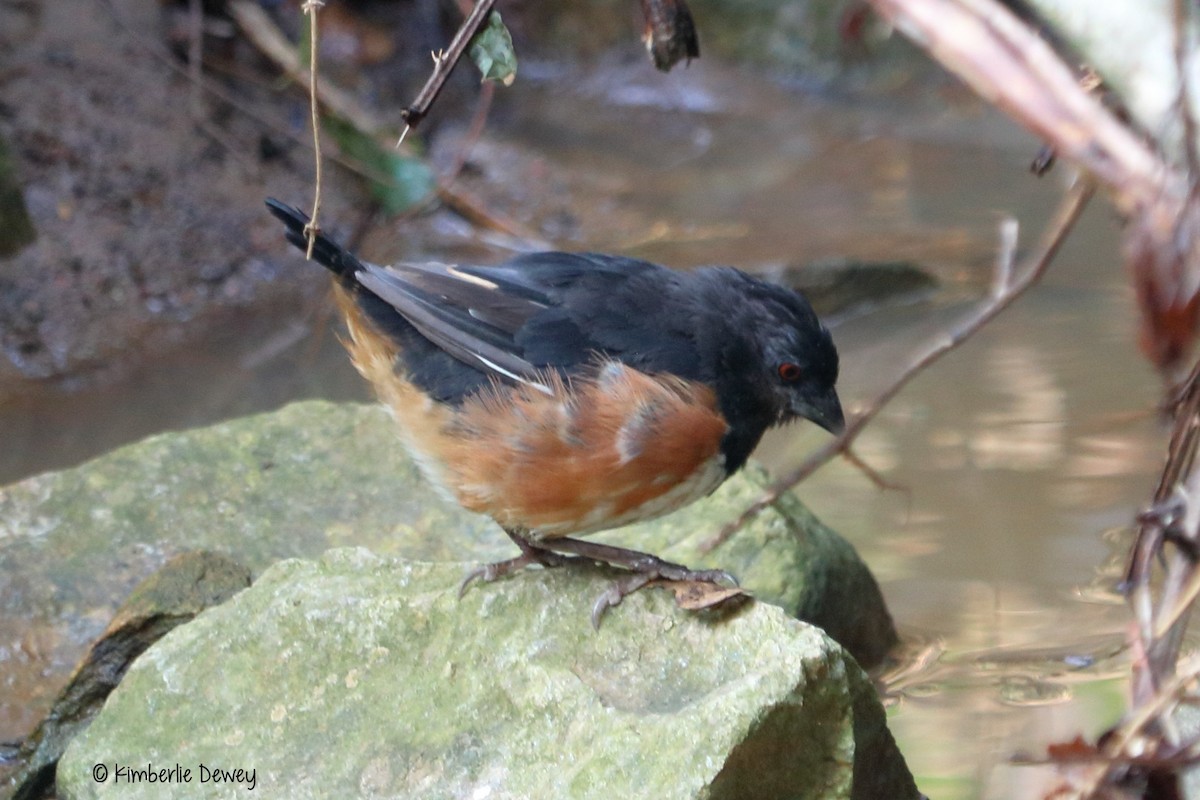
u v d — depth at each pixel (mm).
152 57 17312
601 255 8102
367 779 6742
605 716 6430
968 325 7508
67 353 13812
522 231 16844
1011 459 11375
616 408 7148
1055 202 17703
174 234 15539
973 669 8836
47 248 14719
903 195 18328
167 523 9562
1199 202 3156
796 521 9414
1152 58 3113
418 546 9422
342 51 20078
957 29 2967
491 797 6438
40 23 17141
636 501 7410
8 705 8477
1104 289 14820
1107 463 11227
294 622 7391
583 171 19375
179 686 7363
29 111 15961
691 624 6879
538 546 7707
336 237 16266
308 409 10469
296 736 7043
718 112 22312
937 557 10102
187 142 16609
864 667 9156
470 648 7074
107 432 12500
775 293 7656
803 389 7699
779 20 23641
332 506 9719
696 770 6023
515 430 7270
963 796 7465
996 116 21625
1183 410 5750
